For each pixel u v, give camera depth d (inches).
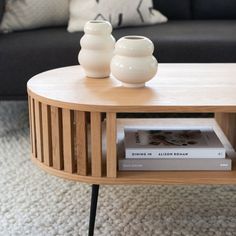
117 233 61.2
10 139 90.4
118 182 55.4
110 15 98.6
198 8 114.2
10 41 89.0
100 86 59.8
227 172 57.2
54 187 73.4
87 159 55.8
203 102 53.4
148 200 69.6
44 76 64.3
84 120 54.2
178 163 57.7
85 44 62.8
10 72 87.6
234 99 54.6
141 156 58.0
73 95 55.9
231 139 64.1
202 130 65.6
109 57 63.0
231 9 114.1
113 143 54.2
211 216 65.4
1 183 74.4
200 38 90.1
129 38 59.9
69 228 62.4
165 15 114.0
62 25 103.3
